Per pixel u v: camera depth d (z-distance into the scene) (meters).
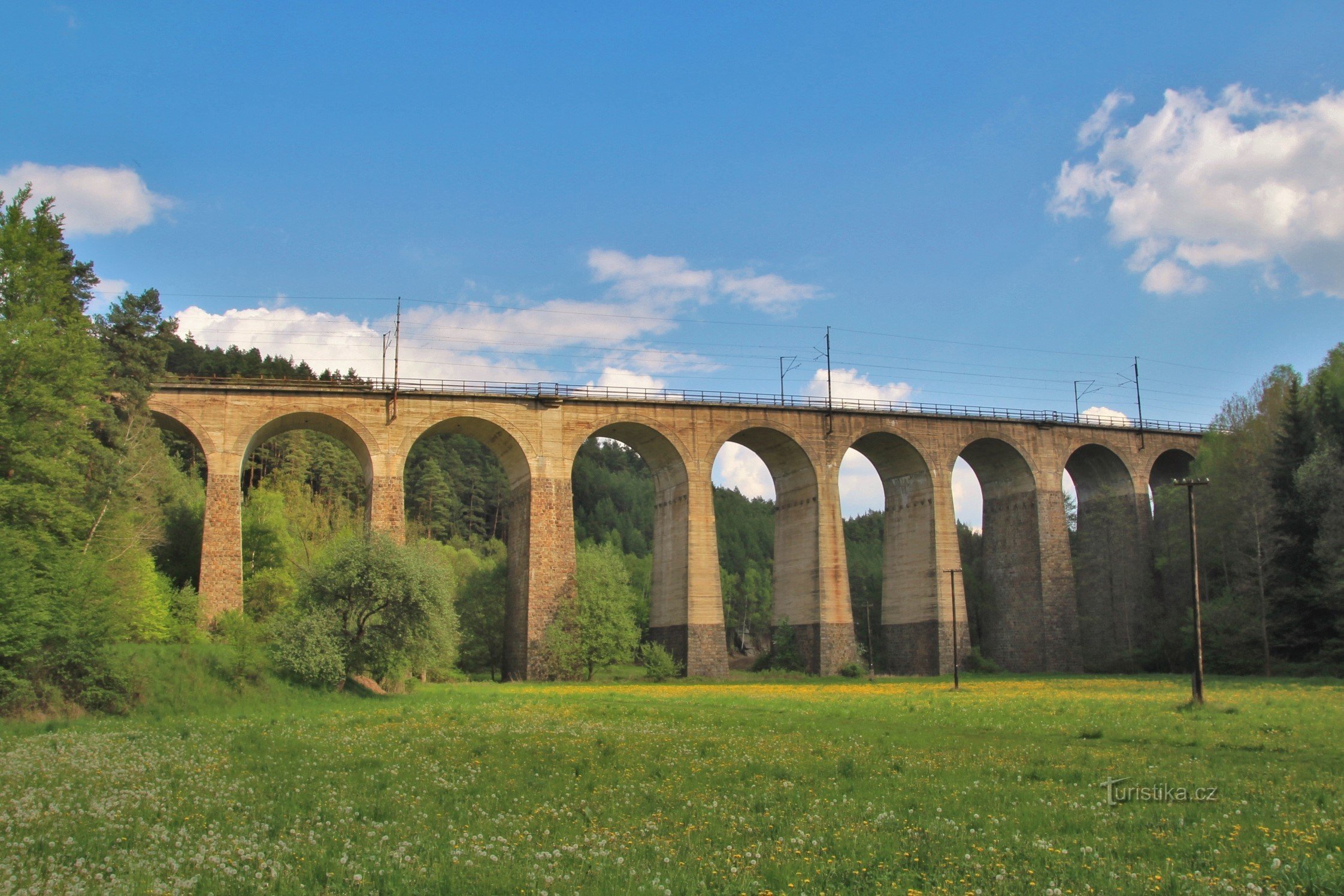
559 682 62.44
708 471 69.12
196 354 108.19
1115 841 11.98
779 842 12.07
